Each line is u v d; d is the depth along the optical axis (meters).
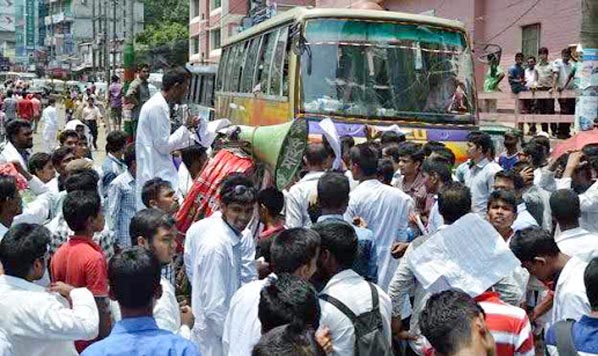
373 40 10.43
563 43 16.78
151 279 3.26
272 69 11.32
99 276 4.34
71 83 53.78
